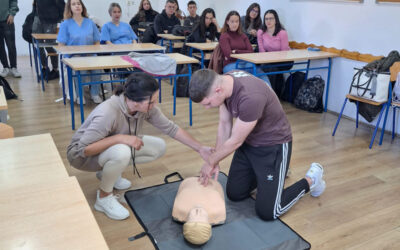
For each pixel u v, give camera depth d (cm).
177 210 189
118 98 185
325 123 373
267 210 191
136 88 162
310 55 381
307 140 323
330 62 395
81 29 411
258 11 477
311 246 181
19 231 82
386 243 185
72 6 400
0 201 94
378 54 352
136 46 408
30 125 335
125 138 185
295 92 436
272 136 185
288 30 457
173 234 185
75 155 186
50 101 414
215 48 429
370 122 339
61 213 89
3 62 524
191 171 255
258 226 193
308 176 211
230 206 212
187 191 192
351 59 377
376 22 348
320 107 413
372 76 299
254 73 356
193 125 351
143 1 662
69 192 99
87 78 401
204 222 171
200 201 187
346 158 287
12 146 130
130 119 189
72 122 328
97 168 199
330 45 402
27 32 547
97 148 181
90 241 80
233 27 414
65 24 407
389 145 317
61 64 391
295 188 202
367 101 307
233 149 177
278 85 454
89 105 402
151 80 165
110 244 177
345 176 256
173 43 525
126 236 184
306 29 430
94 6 738
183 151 288
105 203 198
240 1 537
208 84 157
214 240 181
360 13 362
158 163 265
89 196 218
